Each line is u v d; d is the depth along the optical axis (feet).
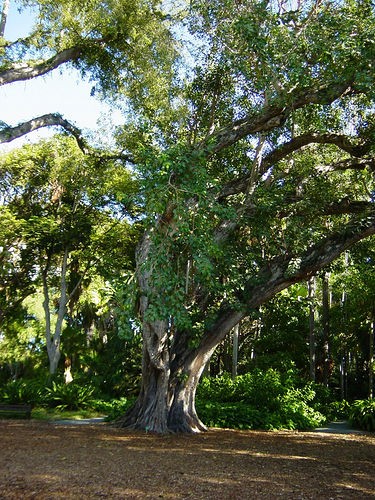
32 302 97.30
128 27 48.62
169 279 26.55
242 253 42.22
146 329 39.63
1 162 76.89
